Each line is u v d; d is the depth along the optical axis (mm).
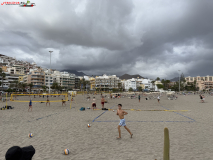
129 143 6602
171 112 16609
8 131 8875
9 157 2205
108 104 28344
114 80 155375
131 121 11578
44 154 5508
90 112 17109
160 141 6801
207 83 196000
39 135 7973
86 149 5961
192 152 5531
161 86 165875
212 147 5996
